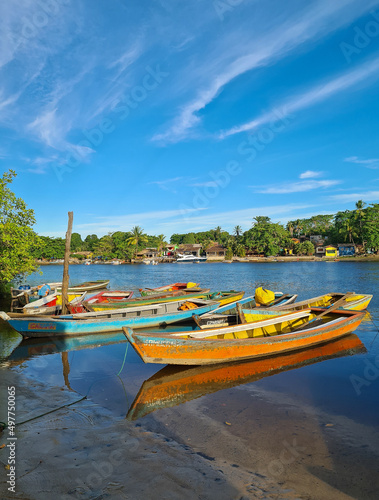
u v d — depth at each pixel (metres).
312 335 10.94
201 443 5.62
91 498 4.11
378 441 5.71
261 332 11.12
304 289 27.78
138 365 9.94
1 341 12.84
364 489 4.46
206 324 11.23
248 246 96.88
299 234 107.94
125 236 105.81
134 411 6.86
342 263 69.50
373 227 77.38
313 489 4.45
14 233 19.25
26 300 17.81
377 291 25.22
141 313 14.98
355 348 11.32
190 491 4.32
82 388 8.12
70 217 15.16
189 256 94.81
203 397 7.61
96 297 19.11
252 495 4.28
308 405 7.17
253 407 7.08
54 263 96.06
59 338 13.10
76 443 5.50
